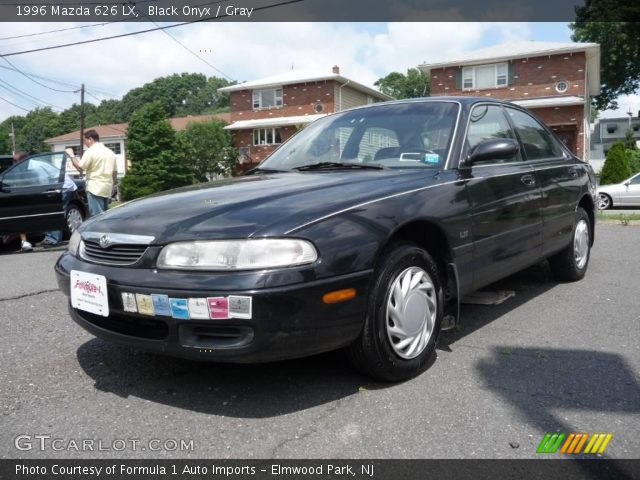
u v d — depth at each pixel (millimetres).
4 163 10484
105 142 49094
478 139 3748
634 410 2633
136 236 2701
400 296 2902
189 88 69812
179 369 3213
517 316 4133
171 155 36125
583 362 3221
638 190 16438
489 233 3516
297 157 3945
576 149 26797
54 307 4637
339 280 2561
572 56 26812
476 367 3166
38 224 8344
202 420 2613
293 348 2498
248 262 2447
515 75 28047
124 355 3467
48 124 80188
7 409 2764
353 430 2486
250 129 36875
